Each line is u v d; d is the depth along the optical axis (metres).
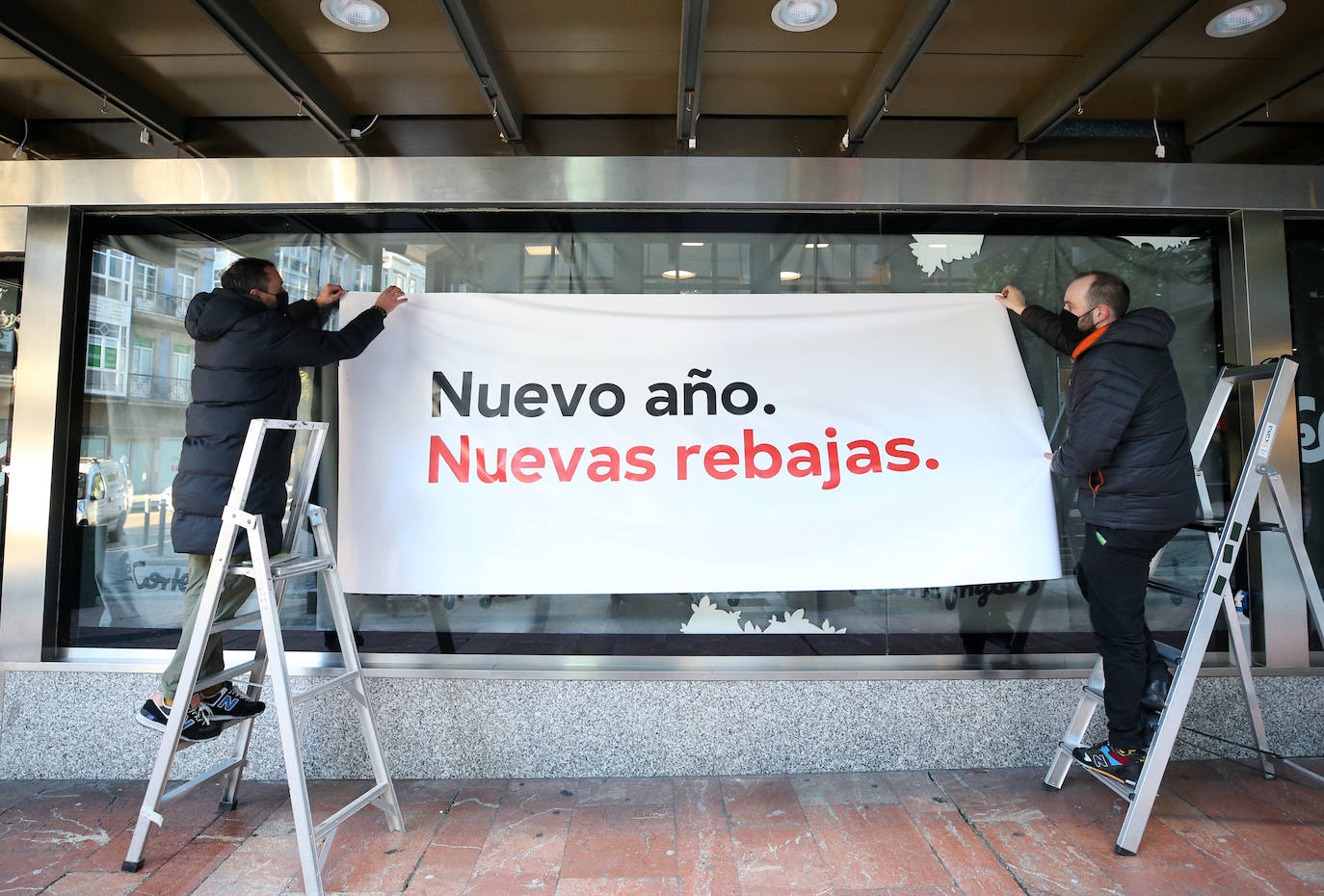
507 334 3.19
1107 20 2.85
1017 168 3.24
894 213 3.30
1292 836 2.57
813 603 3.23
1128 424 2.57
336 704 3.06
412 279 3.28
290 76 3.03
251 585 2.79
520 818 2.73
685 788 2.96
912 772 3.09
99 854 2.50
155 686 3.07
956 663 3.21
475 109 3.48
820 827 2.66
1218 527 2.70
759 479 3.13
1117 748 2.66
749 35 2.94
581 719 3.06
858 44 3.01
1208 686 3.17
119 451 3.27
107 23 2.85
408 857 2.47
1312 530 3.32
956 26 2.89
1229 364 3.22
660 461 3.13
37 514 3.11
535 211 3.27
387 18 2.82
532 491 3.12
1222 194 3.26
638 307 3.21
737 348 3.19
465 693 3.06
